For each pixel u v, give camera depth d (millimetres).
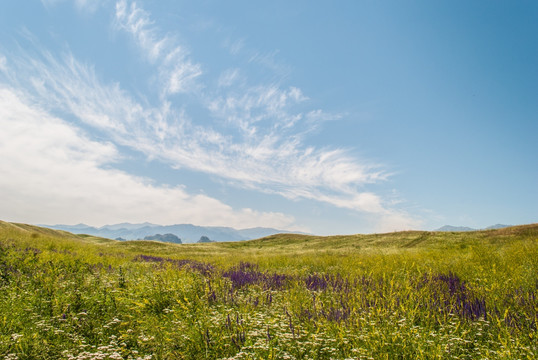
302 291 8664
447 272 10648
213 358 4441
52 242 24719
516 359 3990
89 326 5379
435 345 4445
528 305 6129
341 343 4613
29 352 4199
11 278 8281
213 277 9992
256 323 5273
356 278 10164
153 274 10508
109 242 49312
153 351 4641
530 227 34250
